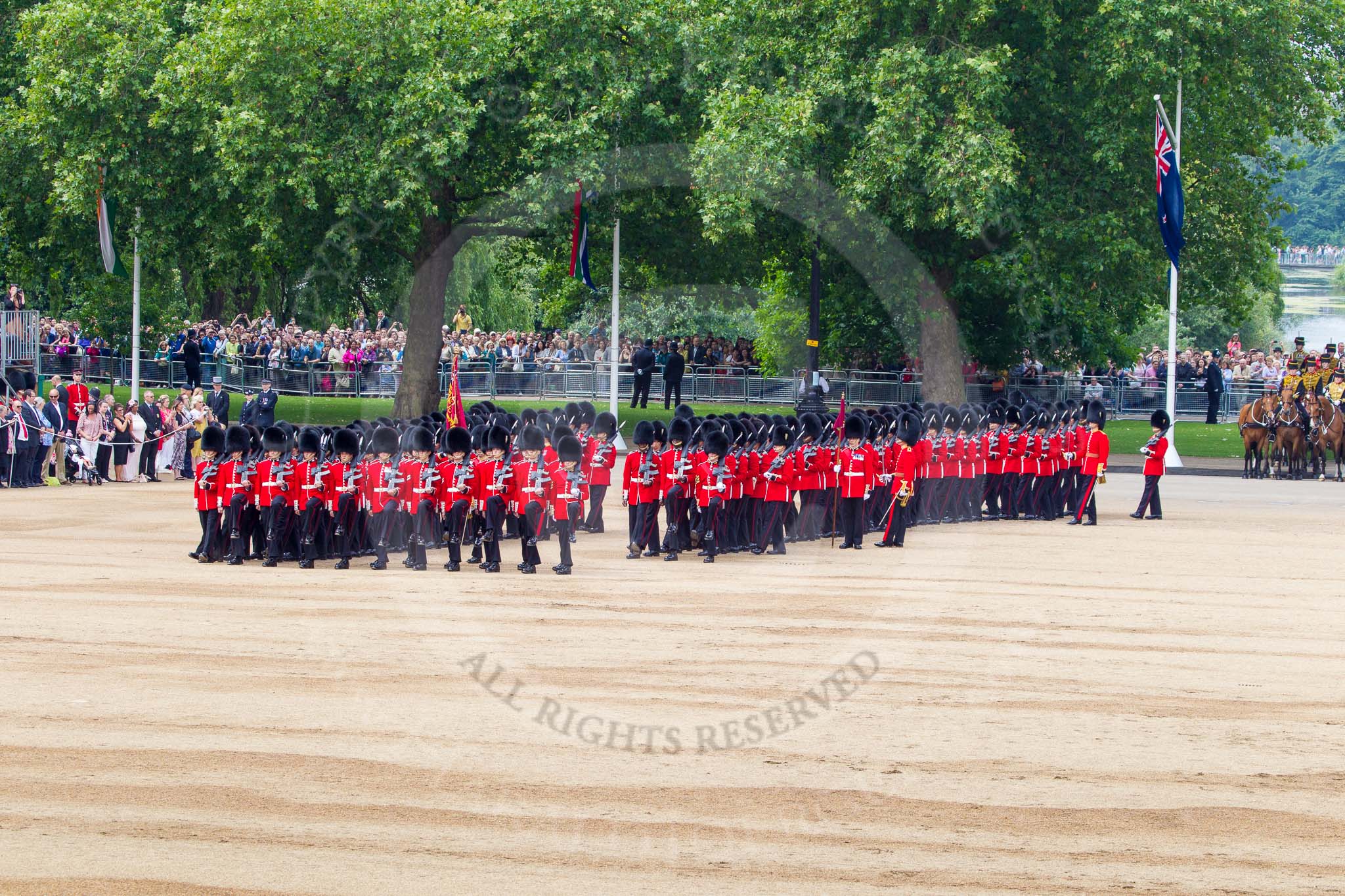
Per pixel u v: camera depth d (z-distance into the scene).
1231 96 176.88
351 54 143.62
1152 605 72.06
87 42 157.25
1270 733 48.47
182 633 61.16
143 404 132.50
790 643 59.38
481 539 77.19
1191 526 106.75
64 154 160.12
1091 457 107.31
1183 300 197.75
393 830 38.09
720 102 140.88
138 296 163.25
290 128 143.00
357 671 54.62
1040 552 91.00
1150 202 161.25
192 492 121.69
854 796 41.47
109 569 79.06
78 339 193.62
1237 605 72.44
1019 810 40.38
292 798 40.44
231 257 165.12
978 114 148.12
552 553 83.69
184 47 149.75
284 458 81.44
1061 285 160.38
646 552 84.75
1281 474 149.38
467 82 141.38
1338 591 77.06
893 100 145.75
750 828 38.69
